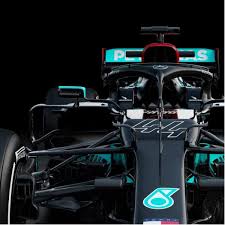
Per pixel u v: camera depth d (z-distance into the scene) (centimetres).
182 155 381
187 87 525
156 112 443
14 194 386
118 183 379
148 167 372
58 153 405
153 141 393
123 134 420
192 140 409
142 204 350
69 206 424
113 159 446
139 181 365
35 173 447
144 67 473
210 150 391
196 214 420
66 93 444
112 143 462
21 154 405
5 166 372
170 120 423
